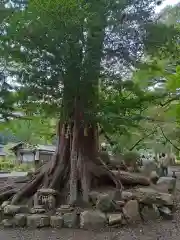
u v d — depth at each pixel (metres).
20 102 8.27
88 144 9.14
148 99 8.19
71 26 6.80
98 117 7.70
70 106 8.39
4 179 12.38
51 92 7.70
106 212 7.45
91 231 6.73
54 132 12.73
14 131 12.33
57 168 8.93
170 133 10.57
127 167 11.68
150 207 7.94
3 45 7.13
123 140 10.32
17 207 7.55
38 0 6.41
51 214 7.34
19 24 6.93
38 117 10.86
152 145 12.89
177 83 8.00
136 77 8.24
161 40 7.60
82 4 6.84
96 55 7.32
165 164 14.83
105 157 11.02
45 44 6.92
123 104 7.80
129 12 7.44
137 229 6.93
